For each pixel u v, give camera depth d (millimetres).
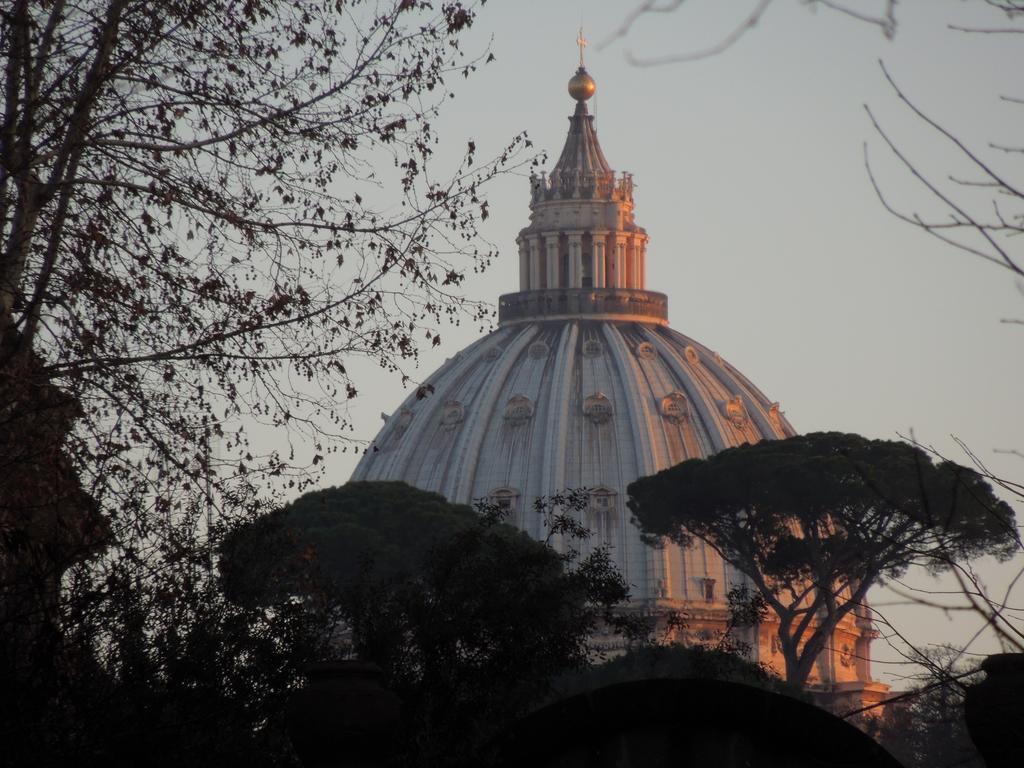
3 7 83688
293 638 90375
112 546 80188
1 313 80688
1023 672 64062
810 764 64125
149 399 85938
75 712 75562
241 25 86750
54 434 79562
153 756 79750
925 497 53188
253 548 90625
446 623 96688
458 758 90750
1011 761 62906
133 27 85062
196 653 84312
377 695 69438
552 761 65750
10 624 75438
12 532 73188
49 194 82438
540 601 99812
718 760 64750
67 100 83750
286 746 89188
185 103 87375
